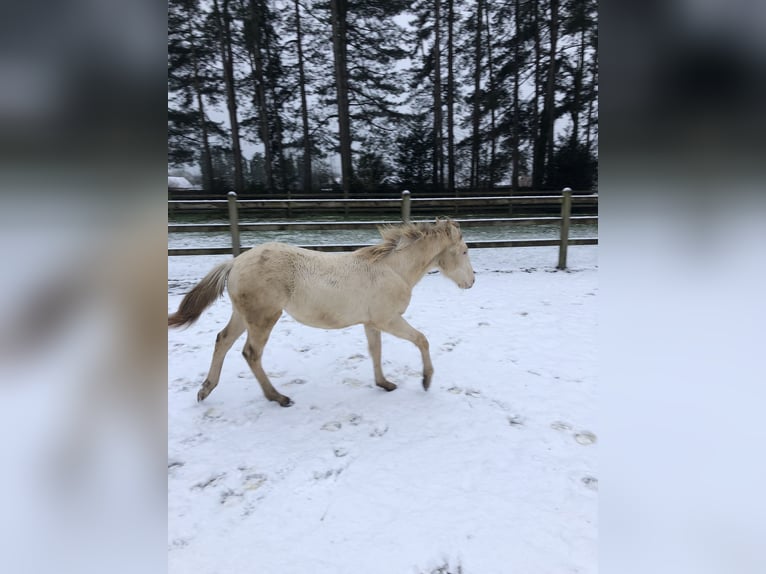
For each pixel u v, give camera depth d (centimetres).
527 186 2014
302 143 1905
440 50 1872
